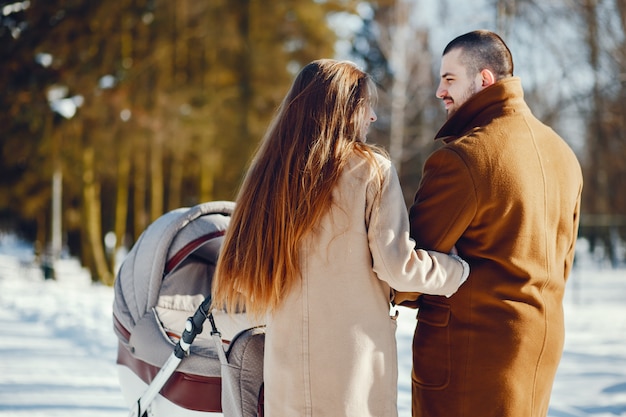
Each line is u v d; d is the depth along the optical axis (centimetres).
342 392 217
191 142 1956
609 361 727
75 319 1045
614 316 1191
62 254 3359
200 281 288
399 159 2195
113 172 1995
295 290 224
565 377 645
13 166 2152
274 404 225
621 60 1212
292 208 222
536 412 235
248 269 227
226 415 246
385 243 218
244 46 2066
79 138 1877
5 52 1781
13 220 3138
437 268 221
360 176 223
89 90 1812
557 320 238
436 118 2506
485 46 245
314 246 223
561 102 1343
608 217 2052
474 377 230
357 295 221
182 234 279
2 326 991
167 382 263
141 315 276
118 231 2106
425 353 240
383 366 223
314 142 224
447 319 236
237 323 267
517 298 230
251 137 2031
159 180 2153
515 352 227
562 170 246
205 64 2045
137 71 1889
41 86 1816
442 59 256
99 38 1836
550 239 238
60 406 538
